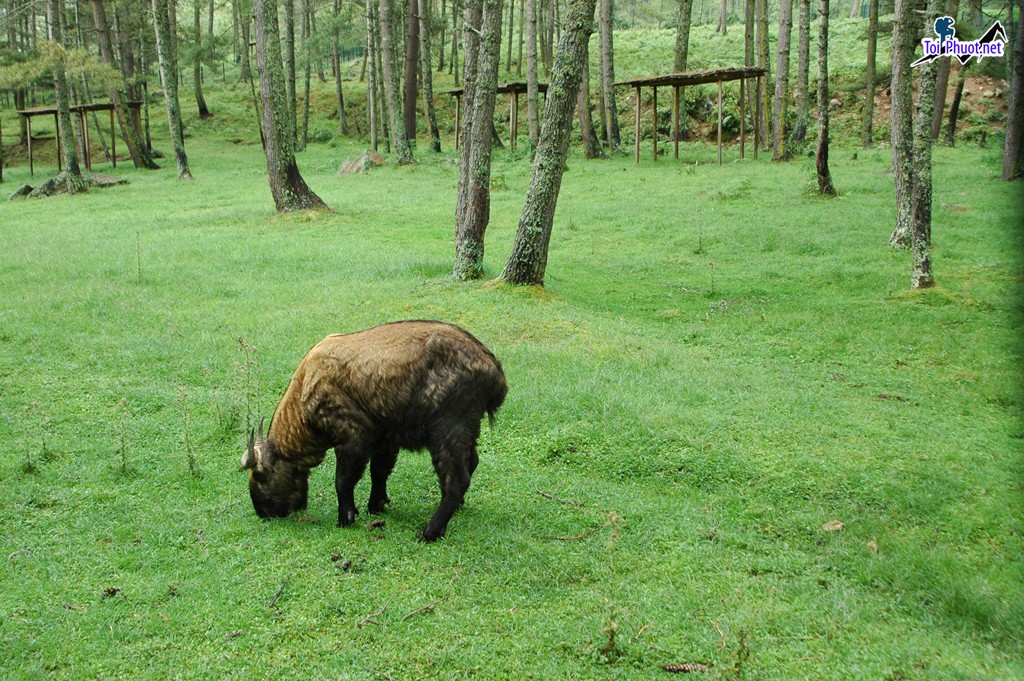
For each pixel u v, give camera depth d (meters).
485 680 4.00
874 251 14.14
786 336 10.38
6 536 5.28
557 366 8.63
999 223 15.87
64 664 4.04
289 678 3.98
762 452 6.74
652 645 4.27
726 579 5.02
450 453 5.21
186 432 6.55
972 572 5.09
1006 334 10.02
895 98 14.54
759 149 31.00
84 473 6.22
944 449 6.86
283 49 47.06
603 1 30.06
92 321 10.04
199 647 4.20
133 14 36.81
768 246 14.98
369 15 33.25
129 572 4.91
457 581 4.87
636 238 16.27
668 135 35.19
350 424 5.31
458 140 33.31
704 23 59.94
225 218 18.23
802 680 4.01
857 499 6.07
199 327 9.89
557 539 5.47
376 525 5.58
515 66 48.72
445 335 5.27
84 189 26.16
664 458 6.68
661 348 9.48
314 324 9.91
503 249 15.02
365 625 4.41
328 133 41.19
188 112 46.38
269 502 5.58
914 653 4.21
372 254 14.05
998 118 31.50
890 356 9.52
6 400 7.58
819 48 18.59
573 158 29.73
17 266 13.18
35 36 42.25
